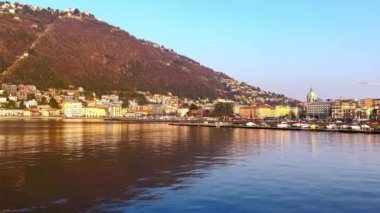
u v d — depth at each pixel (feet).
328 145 262.67
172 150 223.30
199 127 602.03
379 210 96.27
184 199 105.81
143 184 124.26
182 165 162.81
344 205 100.48
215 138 332.80
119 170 149.59
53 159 179.93
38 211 94.63
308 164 166.40
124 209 96.63
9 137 328.29
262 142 288.71
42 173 142.31
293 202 102.99
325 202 103.04
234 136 364.58
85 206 98.99
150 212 94.27
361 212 94.73
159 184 124.16
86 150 220.43
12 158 183.62
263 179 131.95
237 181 128.67
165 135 371.35
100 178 133.59
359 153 210.59
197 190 115.85
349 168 155.43
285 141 300.20
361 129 464.24
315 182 127.24
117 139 310.45
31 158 183.73
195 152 212.23
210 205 100.07
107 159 181.16
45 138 317.83
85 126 591.37
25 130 453.99
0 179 131.03
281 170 150.20
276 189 117.08
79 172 145.07
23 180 129.39
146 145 255.70
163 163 168.76
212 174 141.49
